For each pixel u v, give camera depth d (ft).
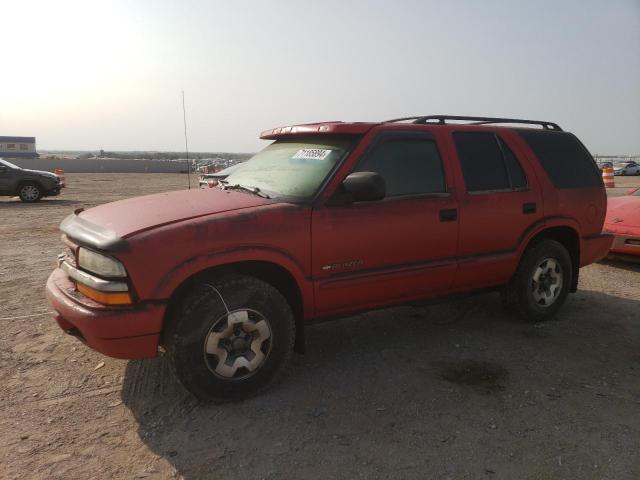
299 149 13.50
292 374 12.45
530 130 16.11
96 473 8.69
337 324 16.01
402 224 12.66
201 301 10.28
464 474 8.65
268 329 11.10
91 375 12.28
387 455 9.16
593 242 17.01
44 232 33.50
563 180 16.19
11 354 13.39
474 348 14.08
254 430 9.98
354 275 12.14
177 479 8.54
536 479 8.52
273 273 11.77
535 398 11.26
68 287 10.97
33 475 8.60
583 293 19.49
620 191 70.64
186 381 10.39
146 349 10.09
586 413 10.63
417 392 11.52
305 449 9.34
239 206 11.27
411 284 13.12
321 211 11.55
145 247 9.75
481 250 14.29
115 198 61.57
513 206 14.71
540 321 16.14
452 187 13.66
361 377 12.28
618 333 15.29
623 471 8.72
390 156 12.80
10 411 10.61
